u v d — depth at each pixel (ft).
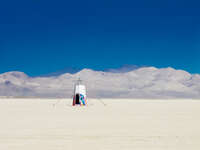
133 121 100.99
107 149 54.70
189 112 142.31
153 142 61.36
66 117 115.96
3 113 136.56
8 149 54.49
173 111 150.20
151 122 98.02
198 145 58.29
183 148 55.62
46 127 84.79
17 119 107.96
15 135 70.13
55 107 189.67
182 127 84.94
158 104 238.48
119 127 84.99
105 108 177.99
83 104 212.84
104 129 80.79
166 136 68.85
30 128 82.43
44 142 61.26
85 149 54.75
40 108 178.29
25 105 216.95
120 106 203.51
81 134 71.72
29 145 58.13
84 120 104.47
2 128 82.64
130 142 61.46
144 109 166.81
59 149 54.75
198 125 89.92
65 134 71.72
